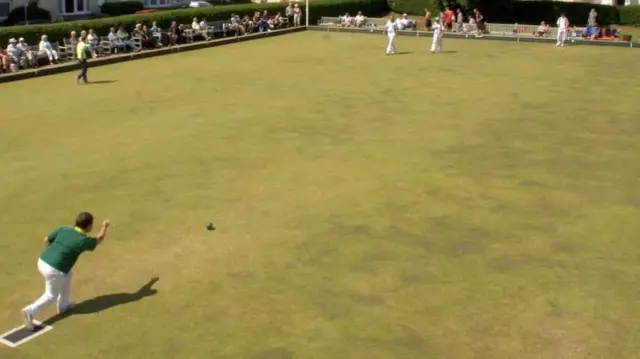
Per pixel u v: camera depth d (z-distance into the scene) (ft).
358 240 35.22
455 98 67.31
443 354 25.50
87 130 56.80
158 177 45.09
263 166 47.03
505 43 111.04
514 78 77.87
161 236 36.04
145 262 33.09
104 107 64.95
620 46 106.22
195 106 64.90
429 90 71.15
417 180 43.91
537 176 44.60
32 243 35.50
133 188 43.11
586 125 57.00
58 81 78.79
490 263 32.60
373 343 26.27
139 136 54.75
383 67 85.92
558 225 36.86
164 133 55.52
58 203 40.83
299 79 77.71
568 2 137.69
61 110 63.98
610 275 31.30
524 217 37.96
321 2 135.95
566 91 70.59
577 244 34.53
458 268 32.14
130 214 38.99
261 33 117.29
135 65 89.40
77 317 28.32
